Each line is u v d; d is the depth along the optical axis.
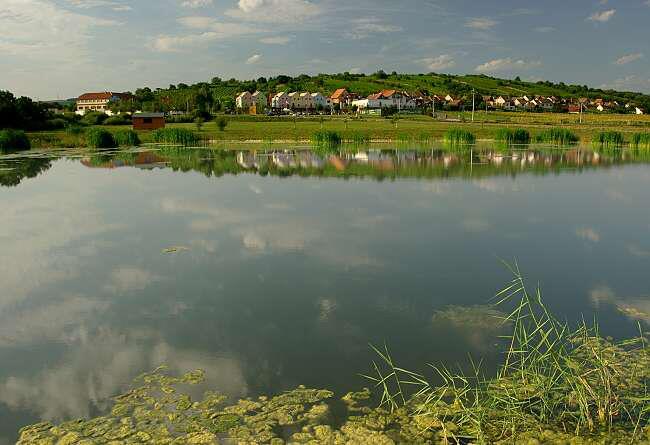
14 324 9.94
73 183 26.55
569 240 15.06
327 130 66.31
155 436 6.38
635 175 28.70
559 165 33.41
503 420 6.51
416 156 40.09
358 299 10.78
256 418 6.74
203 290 11.48
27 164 35.19
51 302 10.95
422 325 9.51
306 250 14.41
